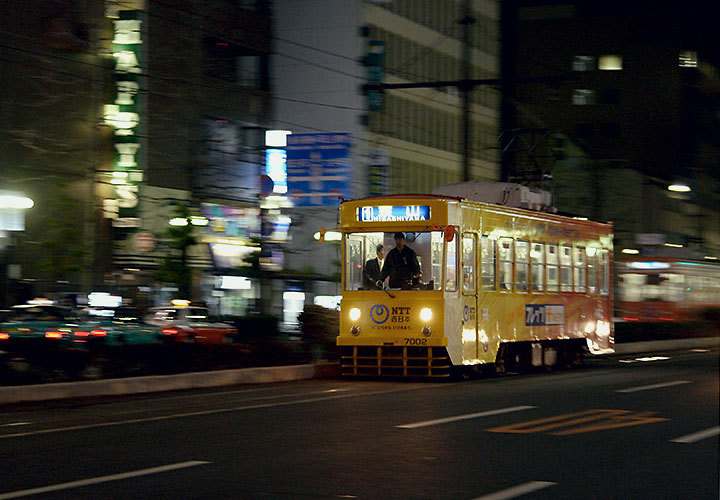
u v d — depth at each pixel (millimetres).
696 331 48125
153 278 39344
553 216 27828
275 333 32031
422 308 22766
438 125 69875
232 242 47125
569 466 10422
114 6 42875
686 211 88375
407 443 12086
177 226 38562
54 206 34625
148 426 13914
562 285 28266
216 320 33344
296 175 48312
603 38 95938
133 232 41844
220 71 50688
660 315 49656
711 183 95188
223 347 24109
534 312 26516
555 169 63531
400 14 65125
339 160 47719
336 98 60062
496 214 24797
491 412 15711
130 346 22016
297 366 24328
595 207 62500
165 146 44812
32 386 18547
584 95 96188
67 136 41188
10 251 39094
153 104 44312
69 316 29781
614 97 95688
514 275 25594
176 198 41938
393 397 18719
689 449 11672
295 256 56438
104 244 41312
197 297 45938
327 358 27547
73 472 9898
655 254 52000
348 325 23359
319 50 57031
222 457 10898
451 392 19891
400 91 64812
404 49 65625
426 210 22922
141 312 36469
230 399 18812
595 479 9656
